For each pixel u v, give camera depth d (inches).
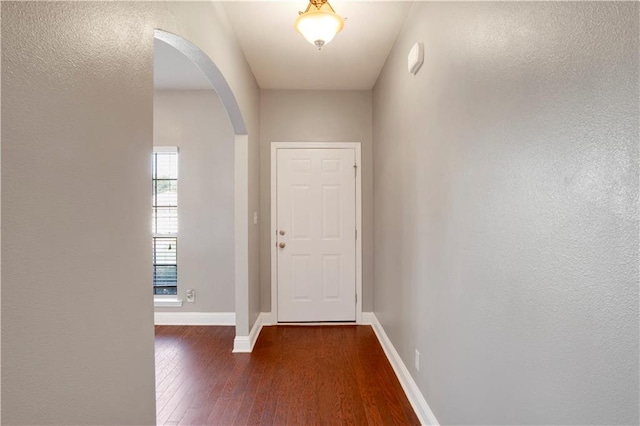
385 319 126.3
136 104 45.5
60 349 31.7
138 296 45.9
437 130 71.0
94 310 36.6
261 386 99.0
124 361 42.6
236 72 106.5
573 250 33.1
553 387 36.1
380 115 135.8
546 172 36.9
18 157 27.1
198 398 92.7
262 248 154.5
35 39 28.9
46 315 30.0
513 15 43.1
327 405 89.0
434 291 73.5
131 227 44.1
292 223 155.3
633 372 27.1
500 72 46.3
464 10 57.6
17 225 27.0
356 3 89.1
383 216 130.1
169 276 157.8
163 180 157.2
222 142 153.3
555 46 35.4
